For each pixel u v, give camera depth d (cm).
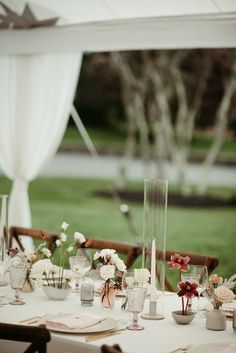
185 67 1336
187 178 1377
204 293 264
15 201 554
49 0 462
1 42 539
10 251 336
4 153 564
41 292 321
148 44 474
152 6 446
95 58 1404
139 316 273
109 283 289
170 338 242
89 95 1446
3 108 566
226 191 1352
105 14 477
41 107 560
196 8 441
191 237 1202
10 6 487
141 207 1380
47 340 207
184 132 1380
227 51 1290
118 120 1445
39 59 554
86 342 232
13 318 267
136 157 1430
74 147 1441
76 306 292
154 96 1387
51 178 1407
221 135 1355
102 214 1338
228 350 220
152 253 275
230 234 1207
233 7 430
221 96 1333
